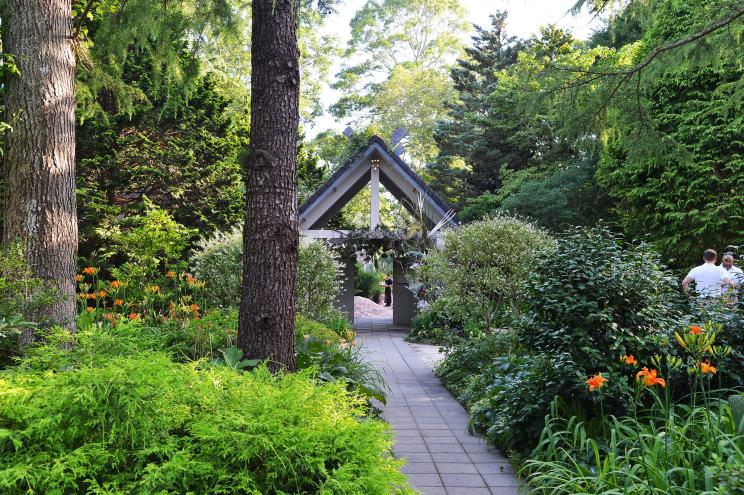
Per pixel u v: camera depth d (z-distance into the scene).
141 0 6.49
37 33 5.78
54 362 2.81
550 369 4.48
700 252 12.66
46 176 5.72
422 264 12.85
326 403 2.64
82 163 11.88
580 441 4.02
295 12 4.69
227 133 14.24
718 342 4.72
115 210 11.52
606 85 7.22
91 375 2.19
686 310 5.42
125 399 2.13
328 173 26.36
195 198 13.44
